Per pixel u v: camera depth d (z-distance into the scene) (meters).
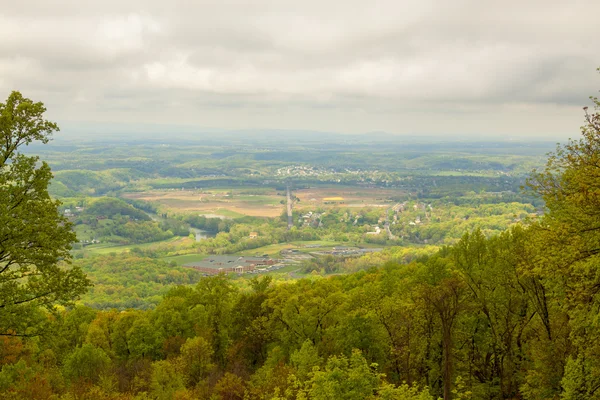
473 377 42.91
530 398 35.00
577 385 28.36
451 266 55.47
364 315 47.78
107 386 46.41
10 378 40.28
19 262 30.64
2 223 29.30
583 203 26.55
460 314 43.34
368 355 46.41
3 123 30.27
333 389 29.09
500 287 42.38
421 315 44.16
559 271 27.48
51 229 31.48
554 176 33.88
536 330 39.16
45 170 32.59
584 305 26.91
